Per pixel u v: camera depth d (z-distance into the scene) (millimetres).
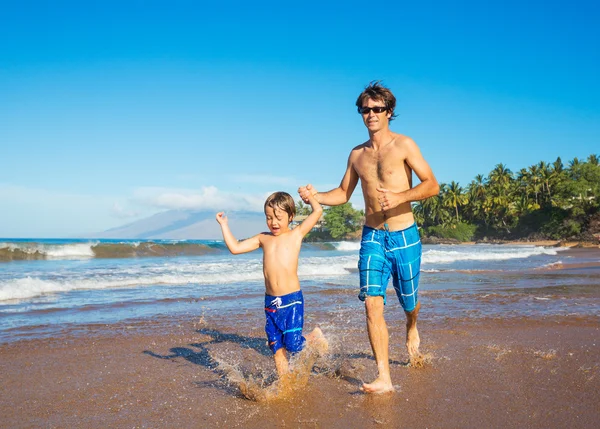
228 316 7004
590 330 5645
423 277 13156
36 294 9648
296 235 3846
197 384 3766
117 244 26203
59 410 3189
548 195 89188
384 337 3555
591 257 25500
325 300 8500
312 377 3879
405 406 3135
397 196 3494
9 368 4266
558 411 2996
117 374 4062
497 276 13336
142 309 7730
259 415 3029
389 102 3881
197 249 28141
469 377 3781
